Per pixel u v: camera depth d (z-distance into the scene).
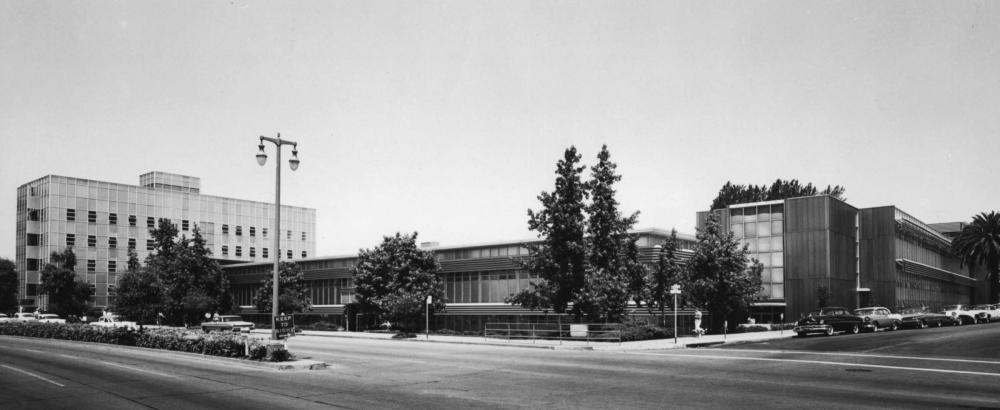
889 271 61.12
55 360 24.92
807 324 37.88
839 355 24.48
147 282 43.59
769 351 26.89
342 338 44.44
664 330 37.06
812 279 58.12
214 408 13.45
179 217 106.06
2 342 38.09
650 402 14.01
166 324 61.19
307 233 124.56
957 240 71.69
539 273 37.00
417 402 14.10
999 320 52.62
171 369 21.23
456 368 21.33
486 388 16.34
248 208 115.44
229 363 23.39
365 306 52.34
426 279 50.03
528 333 41.81
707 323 48.91
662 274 41.06
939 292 79.00
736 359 23.55
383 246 53.00
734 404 13.68
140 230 101.44
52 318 74.50
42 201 94.25
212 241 109.69
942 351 25.42
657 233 47.59
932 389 15.59
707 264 41.19
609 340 33.81
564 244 35.81
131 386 16.89
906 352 25.36
